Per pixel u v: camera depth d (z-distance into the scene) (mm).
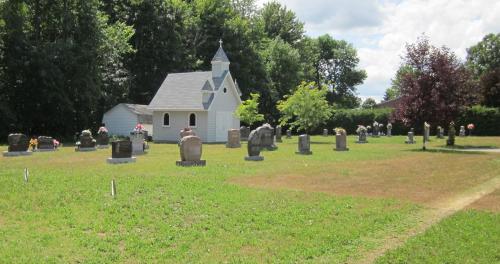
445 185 17781
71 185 16234
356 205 13820
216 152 32188
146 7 58562
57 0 46594
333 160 26562
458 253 9383
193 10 67500
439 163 25391
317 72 113125
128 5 58906
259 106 68375
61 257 9156
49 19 47406
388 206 13766
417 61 36469
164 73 60438
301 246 9875
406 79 37000
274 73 73750
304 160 26406
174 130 49156
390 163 25219
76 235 10562
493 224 11578
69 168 21594
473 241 10141
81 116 51094
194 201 13883
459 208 13680
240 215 12328
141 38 59438
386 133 64625
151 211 12688
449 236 10516
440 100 35719
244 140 47531
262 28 77625
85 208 13031
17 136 28984
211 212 12664
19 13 44312
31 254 9234
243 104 48688
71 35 47312
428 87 36156
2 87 45594
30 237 10438
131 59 60094
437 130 52781
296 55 76000
